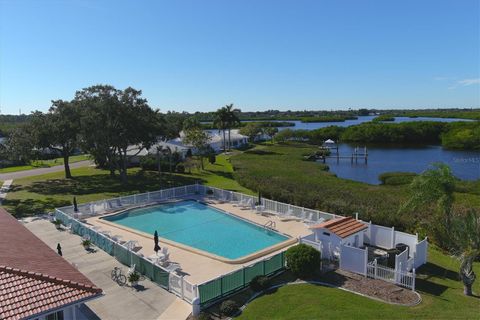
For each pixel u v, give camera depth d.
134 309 16.39
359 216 28.08
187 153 67.94
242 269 18.08
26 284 12.14
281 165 60.28
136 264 20.55
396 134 116.06
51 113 47.44
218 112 87.75
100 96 43.97
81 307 16.55
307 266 18.81
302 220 30.03
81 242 25.47
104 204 34.09
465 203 29.48
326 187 38.16
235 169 56.00
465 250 17.06
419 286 17.88
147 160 57.75
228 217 32.53
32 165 69.88
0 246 15.61
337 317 14.35
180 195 39.62
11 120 161.38
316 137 122.19
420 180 19.17
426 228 24.41
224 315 15.73
